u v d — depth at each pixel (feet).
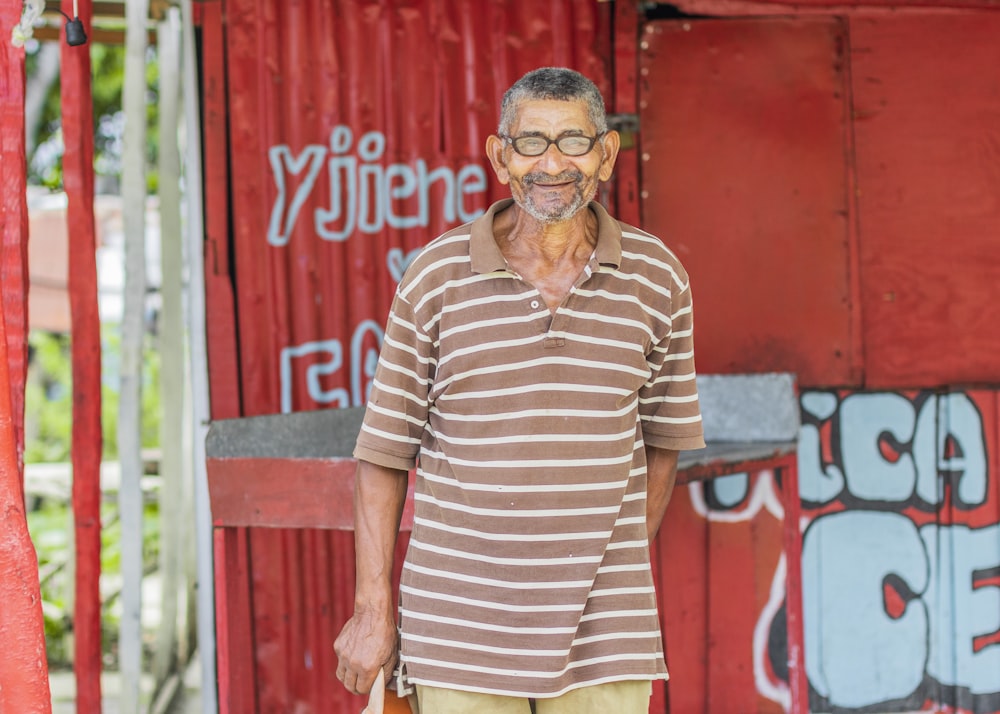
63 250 19.52
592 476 5.53
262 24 10.52
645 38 10.92
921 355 11.02
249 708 10.39
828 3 10.87
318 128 10.62
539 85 5.51
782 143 10.98
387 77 10.68
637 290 5.66
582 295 5.54
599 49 10.86
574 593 5.52
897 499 10.99
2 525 5.96
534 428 5.47
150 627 14.37
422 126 10.75
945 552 10.98
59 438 28.17
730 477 10.91
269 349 10.59
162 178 11.07
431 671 5.61
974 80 11.03
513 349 5.49
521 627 5.51
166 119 10.95
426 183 10.77
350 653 5.84
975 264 11.05
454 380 5.57
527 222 5.67
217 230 10.52
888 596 11.00
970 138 11.04
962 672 10.91
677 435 6.22
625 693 5.70
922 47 10.99
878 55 10.97
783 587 10.94
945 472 10.97
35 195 19.63
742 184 10.97
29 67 26.99
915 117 11.00
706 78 10.94
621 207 10.90
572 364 5.50
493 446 5.50
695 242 10.96
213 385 10.51
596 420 5.53
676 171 10.96
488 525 5.52
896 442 11.00
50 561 16.94
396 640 5.93
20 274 7.34
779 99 10.96
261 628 10.52
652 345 5.88
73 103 8.62
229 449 7.62
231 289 10.55
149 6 10.48
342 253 10.66
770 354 10.97
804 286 10.98
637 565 5.81
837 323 10.99
